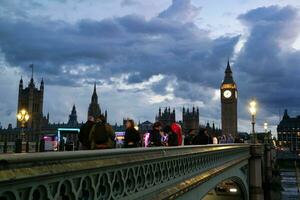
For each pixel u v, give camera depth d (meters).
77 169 5.88
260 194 46.97
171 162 12.37
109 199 7.38
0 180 4.30
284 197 95.25
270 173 70.81
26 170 4.75
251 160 47.75
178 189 12.86
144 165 9.63
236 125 142.62
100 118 12.34
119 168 7.83
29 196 4.85
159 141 16.16
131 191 8.70
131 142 14.15
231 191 45.88
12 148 30.36
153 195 10.38
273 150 104.62
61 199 5.72
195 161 16.27
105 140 12.18
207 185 19.72
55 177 5.36
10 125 109.69
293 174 166.25
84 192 6.42
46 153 5.18
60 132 32.59
